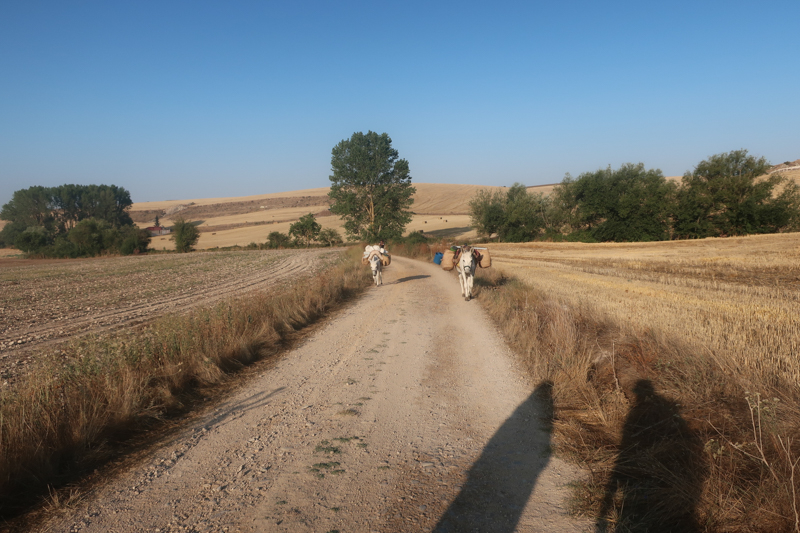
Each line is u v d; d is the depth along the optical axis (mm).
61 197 122375
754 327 8375
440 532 3381
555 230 63750
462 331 11055
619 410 5332
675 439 4453
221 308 10898
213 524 3557
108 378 5996
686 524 3260
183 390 6879
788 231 44906
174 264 46906
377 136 62688
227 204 194125
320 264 38906
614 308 11172
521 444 4859
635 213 52000
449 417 5730
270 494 3988
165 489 4145
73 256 81062
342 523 3521
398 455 4711
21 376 7824
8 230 117062
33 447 4434
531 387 6727
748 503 3248
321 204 172625
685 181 51062
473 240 71875
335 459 4633
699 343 7051
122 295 21906
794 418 4328
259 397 6723
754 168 46531
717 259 26016
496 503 3760
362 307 15461
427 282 22500
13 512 3820
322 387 7105
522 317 10898
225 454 4844
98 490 4168
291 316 12570
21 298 22031
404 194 63031
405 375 7633
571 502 3717
